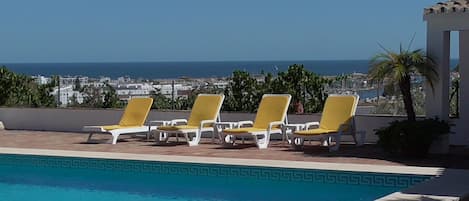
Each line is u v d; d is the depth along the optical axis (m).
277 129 12.75
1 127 17.31
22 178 11.23
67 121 16.62
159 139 13.74
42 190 10.19
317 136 11.65
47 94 18.19
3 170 12.02
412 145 10.35
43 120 17.00
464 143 12.61
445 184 8.02
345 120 12.21
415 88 12.06
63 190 10.16
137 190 10.06
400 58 10.84
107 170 11.02
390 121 12.77
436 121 10.52
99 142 13.91
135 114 14.48
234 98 15.84
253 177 9.79
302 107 14.86
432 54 10.95
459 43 12.77
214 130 13.45
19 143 13.81
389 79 10.82
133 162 10.78
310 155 11.04
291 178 9.52
